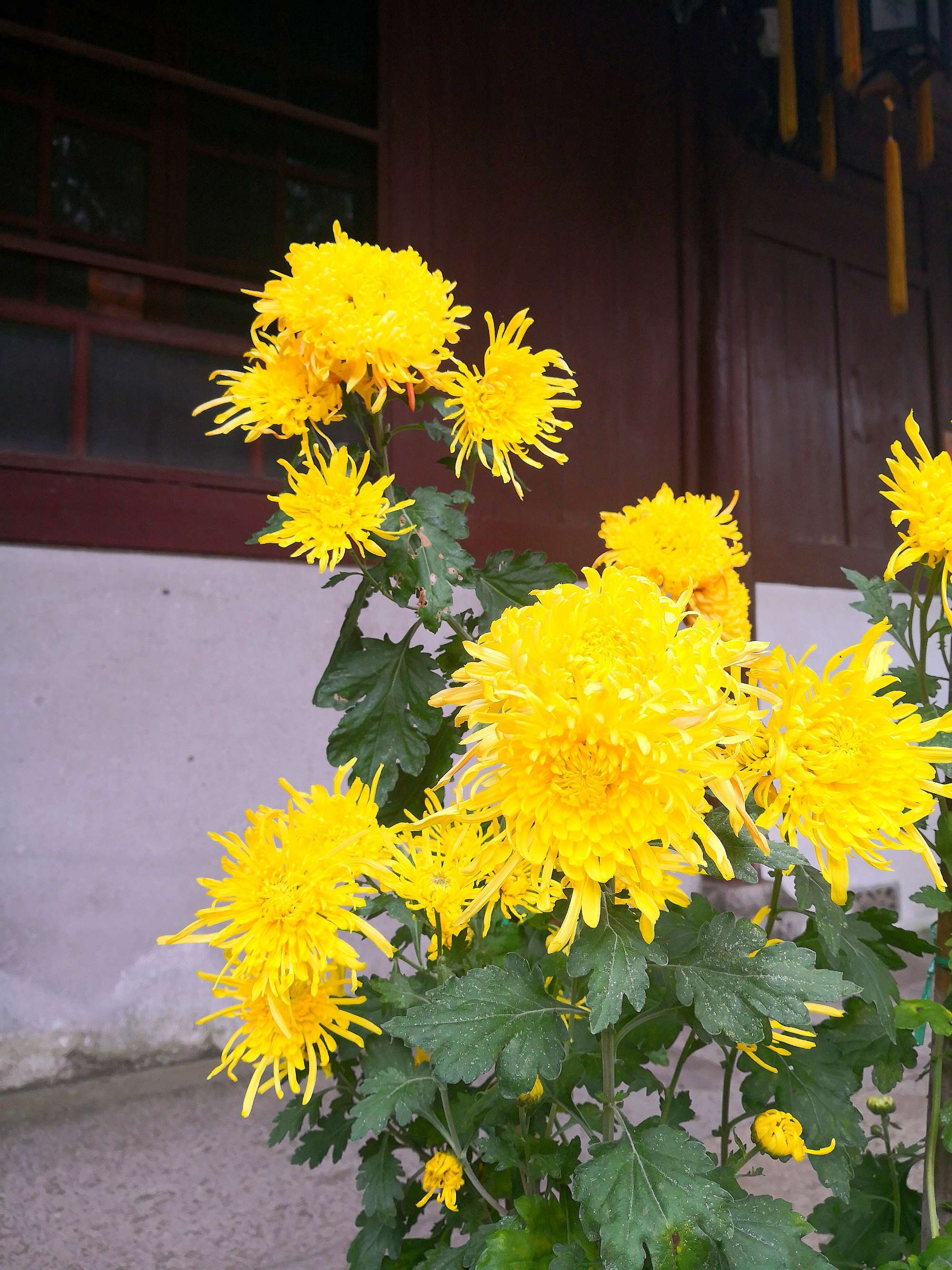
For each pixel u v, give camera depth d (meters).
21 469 3.04
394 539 1.05
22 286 3.22
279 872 0.81
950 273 6.00
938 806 1.09
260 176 3.65
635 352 4.55
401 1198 1.12
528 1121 1.05
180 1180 2.24
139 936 3.07
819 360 5.38
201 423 3.46
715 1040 0.92
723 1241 0.76
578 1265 0.80
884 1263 1.17
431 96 3.97
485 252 4.09
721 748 0.78
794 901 4.02
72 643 3.07
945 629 1.04
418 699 1.13
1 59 3.23
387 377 1.05
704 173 4.80
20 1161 2.33
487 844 0.76
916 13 4.14
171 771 3.18
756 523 4.98
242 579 3.36
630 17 4.64
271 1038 0.87
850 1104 1.00
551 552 4.16
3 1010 2.85
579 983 0.98
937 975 1.12
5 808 2.92
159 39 3.51
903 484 1.02
